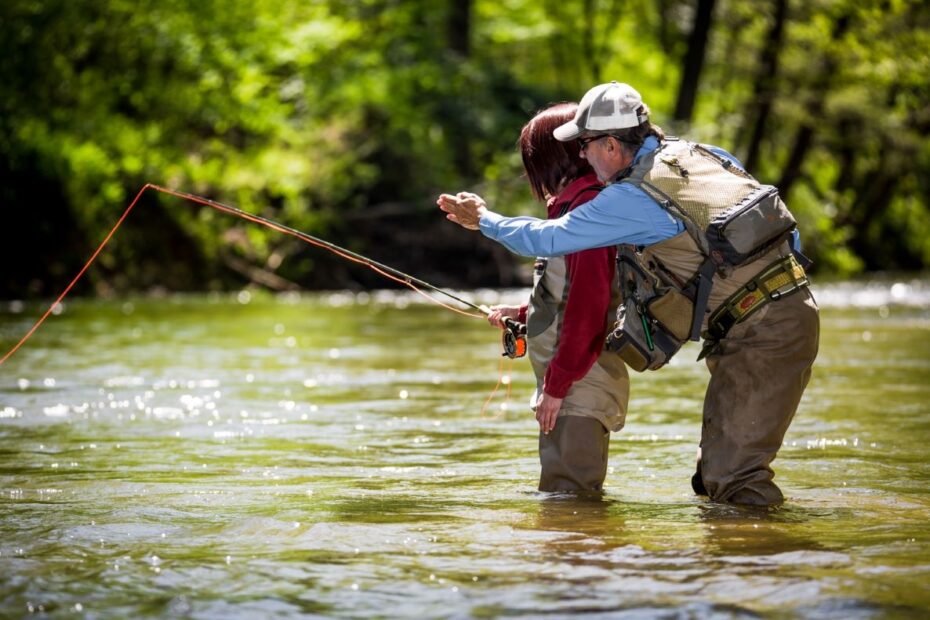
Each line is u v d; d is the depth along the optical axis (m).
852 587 8.18
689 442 15.96
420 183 72.50
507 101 81.75
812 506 11.39
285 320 41.50
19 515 11.06
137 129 60.00
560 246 11.28
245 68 64.44
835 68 73.50
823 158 91.94
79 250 54.44
